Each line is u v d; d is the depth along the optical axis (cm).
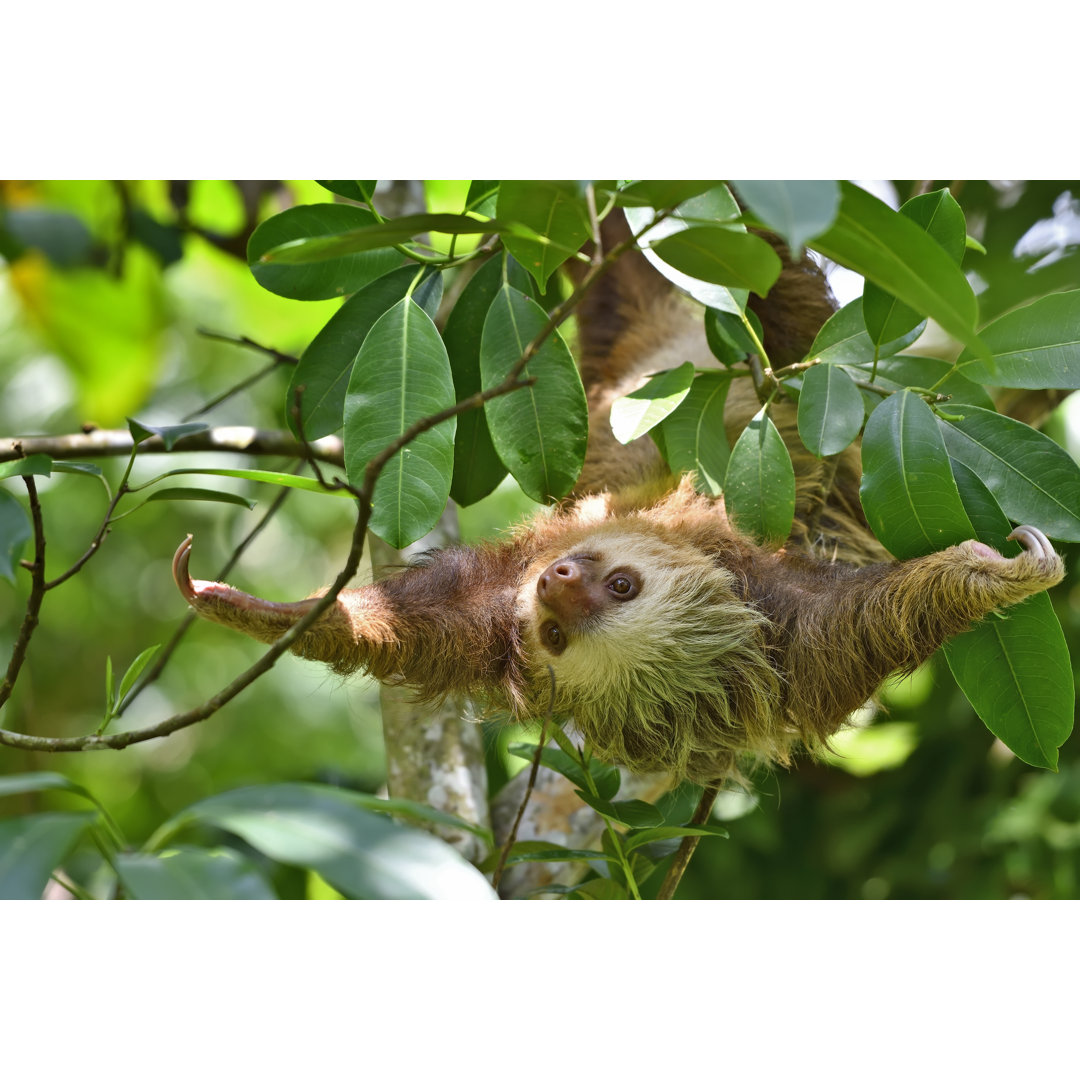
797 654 379
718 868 593
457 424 367
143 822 816
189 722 282
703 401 359
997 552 315
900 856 596
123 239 584
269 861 502
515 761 615
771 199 193
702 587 414
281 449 471
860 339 338
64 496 838
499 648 434
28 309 650
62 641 866
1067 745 596
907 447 314
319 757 838
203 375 812
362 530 245
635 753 433
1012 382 315
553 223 270
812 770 620
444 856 213
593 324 552
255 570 889
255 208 627
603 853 372
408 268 348
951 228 310
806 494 449
